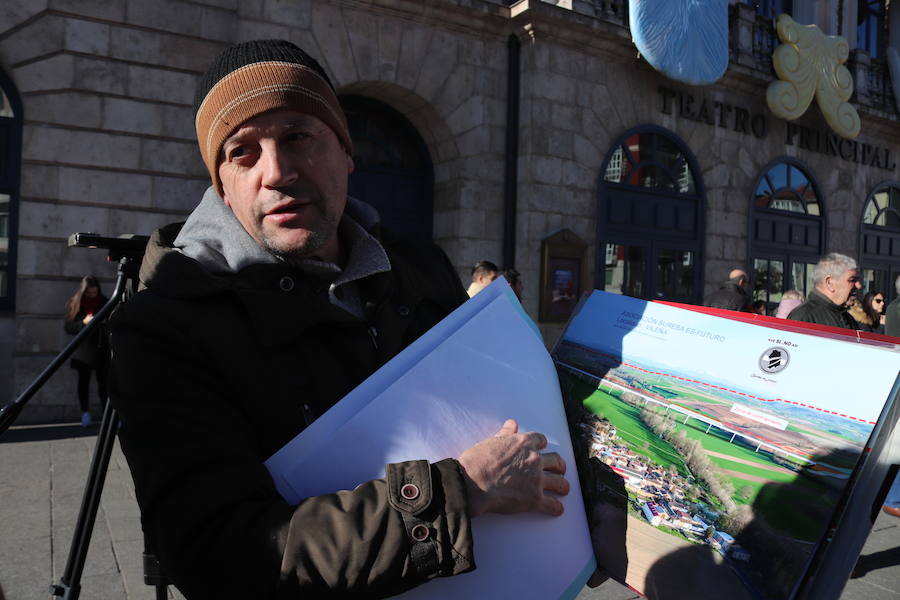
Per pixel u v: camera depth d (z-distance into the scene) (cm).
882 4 1223
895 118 1157
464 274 765
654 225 894
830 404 74
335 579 65
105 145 598
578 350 104
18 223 583
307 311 90
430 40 743
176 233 105
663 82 896
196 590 69
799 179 1069
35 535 319
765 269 1020
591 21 795
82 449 487
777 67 981
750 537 74
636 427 89
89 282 565
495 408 85
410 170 799
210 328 83
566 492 84
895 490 334
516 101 793
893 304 484
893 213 1216
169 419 74
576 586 81
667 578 80
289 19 667
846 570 67
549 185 795
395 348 104
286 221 87
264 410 83
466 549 69
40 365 586
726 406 83
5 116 577
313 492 76
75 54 584
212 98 86
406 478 71
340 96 745
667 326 96
